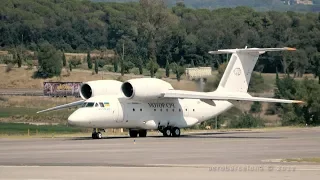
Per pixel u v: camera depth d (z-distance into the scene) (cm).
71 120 16075
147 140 15750
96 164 10238
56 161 10712
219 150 12700
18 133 19800
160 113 17688
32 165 10125
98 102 16500
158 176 8644
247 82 18875
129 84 17038
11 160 10931
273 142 14900
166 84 17438
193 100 18512
